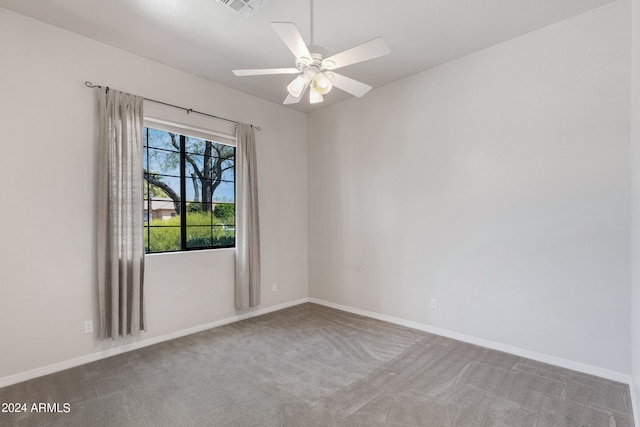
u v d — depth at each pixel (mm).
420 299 3615
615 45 2477
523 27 2787
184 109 3494
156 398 2271
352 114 4289
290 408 2148
